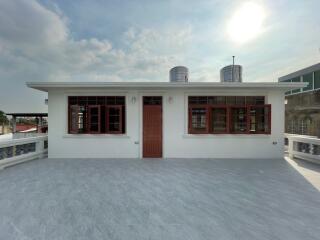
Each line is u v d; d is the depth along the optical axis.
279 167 6.14
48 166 6.22
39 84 6.90
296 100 13.05
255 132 7.45
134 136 7.49
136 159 7.23
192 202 3.59
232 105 7.43
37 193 3.99
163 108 7.48
